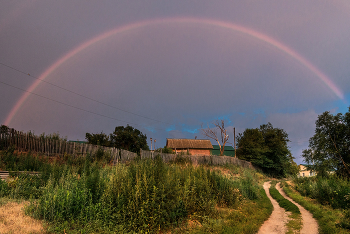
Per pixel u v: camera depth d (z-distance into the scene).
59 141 18.34
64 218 7.13
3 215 6.81
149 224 7.68
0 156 14.52
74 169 13.05
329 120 27.30
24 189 9.89
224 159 36.94
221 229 8.82
